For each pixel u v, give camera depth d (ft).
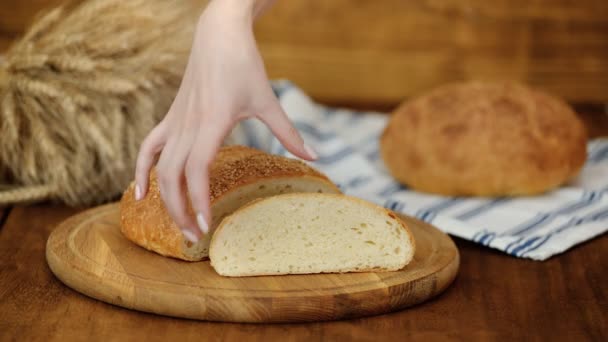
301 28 5.05
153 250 2.91
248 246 2.76
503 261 3.12
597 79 5.07
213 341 2.57
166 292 2.65
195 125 2.50
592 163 4.05
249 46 2.52
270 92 2.54
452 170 3.65
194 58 2.53
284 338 2.60
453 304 2.80
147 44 3.53
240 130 3.77
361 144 4.34
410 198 3.70
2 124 3.50
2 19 4.86
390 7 5.01
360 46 5.08
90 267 2.79
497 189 3.64
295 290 2.68
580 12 4.97
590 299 2.85
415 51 5.07
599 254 3.18
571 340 2.61
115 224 3.15
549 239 3.21
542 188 3.65
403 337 2.61
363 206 2.79
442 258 2.91
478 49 5.05
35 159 3.51
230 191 2.90
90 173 3.51
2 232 3.27
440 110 3.78
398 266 2.81
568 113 3.82
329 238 2.78
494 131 3.66
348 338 2.60
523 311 2.76
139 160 2.61
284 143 2.57
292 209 2.77
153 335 2.60
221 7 2.54
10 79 3.45
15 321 2.65
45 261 3.04
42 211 3.50
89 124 3.39
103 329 2.62
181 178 2.52
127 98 3.49
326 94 5.15
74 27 3.50
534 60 5.05
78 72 3.44
